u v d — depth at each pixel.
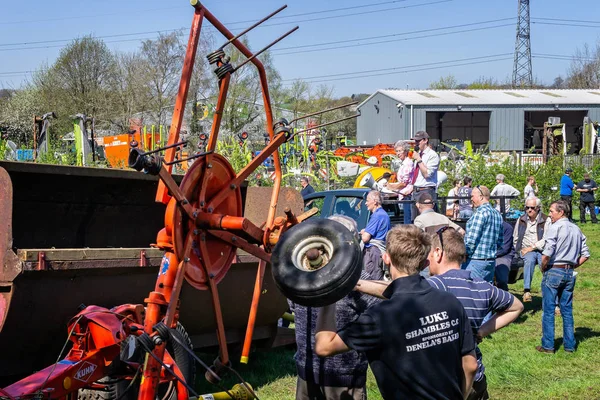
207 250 3.95
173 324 3.62
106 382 4.45
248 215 6.98
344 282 3.06
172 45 38.84
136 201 6.74
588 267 14.30
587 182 22.88
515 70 77.88
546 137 29.31
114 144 22.03
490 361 7.58
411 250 3.29
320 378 4.15
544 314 7.98
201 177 3.79
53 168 5.42
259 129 32.56
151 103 38.69
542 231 10.57
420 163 9.76
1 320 4.41
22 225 6.06
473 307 3.91
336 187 17.39
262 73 4.12
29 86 38.72
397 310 3.17
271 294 6.49
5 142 15.31
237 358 6.71
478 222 7.97
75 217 6.39
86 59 39.50
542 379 6.98
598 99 41.62
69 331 4.35
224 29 3.81
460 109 39.81
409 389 3.12
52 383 3.86
